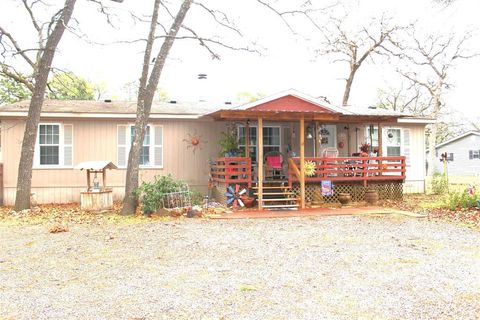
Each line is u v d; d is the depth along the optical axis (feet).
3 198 53.21
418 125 67.92
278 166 54.08
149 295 18.20
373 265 22.93
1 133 53.31
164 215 42.34
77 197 54.75
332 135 61.93
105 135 55.62
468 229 33.88
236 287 19.21
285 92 47.78
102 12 50.65
